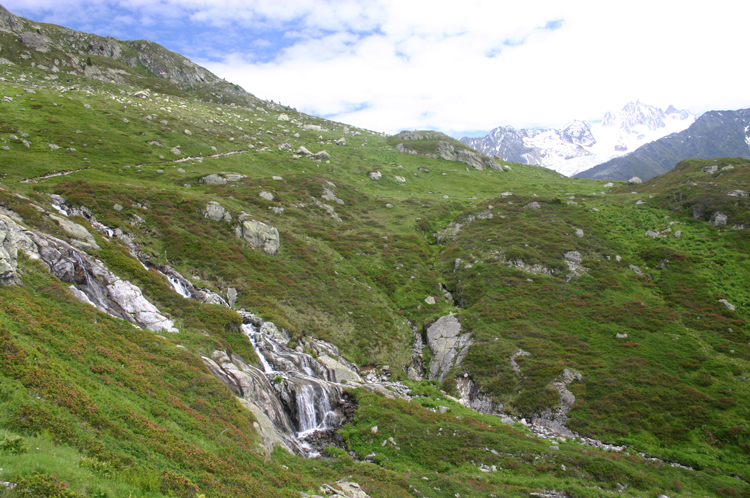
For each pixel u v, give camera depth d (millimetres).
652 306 63594
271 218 89875
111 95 161125
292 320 59625
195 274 61219
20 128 102062
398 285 78062
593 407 47031
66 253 41281
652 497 33312
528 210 104750
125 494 14977
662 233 84125
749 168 99125
